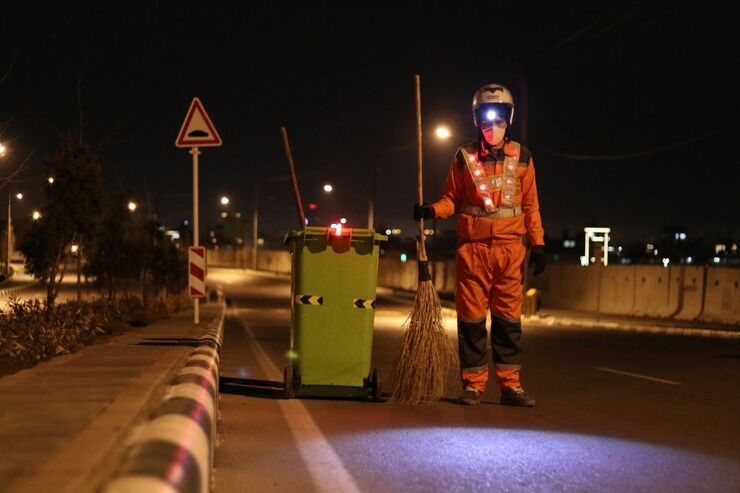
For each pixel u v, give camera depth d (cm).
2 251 5425
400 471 673
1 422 568
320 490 618
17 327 1205
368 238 984
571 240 9281
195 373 790
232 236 12825
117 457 445
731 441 793
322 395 1001
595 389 1141
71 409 620
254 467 679
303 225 1038
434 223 5519
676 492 621
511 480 648
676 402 1026
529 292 3225
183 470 425
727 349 1778
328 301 984
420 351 969
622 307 3312
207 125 1536
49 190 1534
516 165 975
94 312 1631
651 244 8169
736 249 7950
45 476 410
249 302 4212
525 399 981
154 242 2889
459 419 895
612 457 725
